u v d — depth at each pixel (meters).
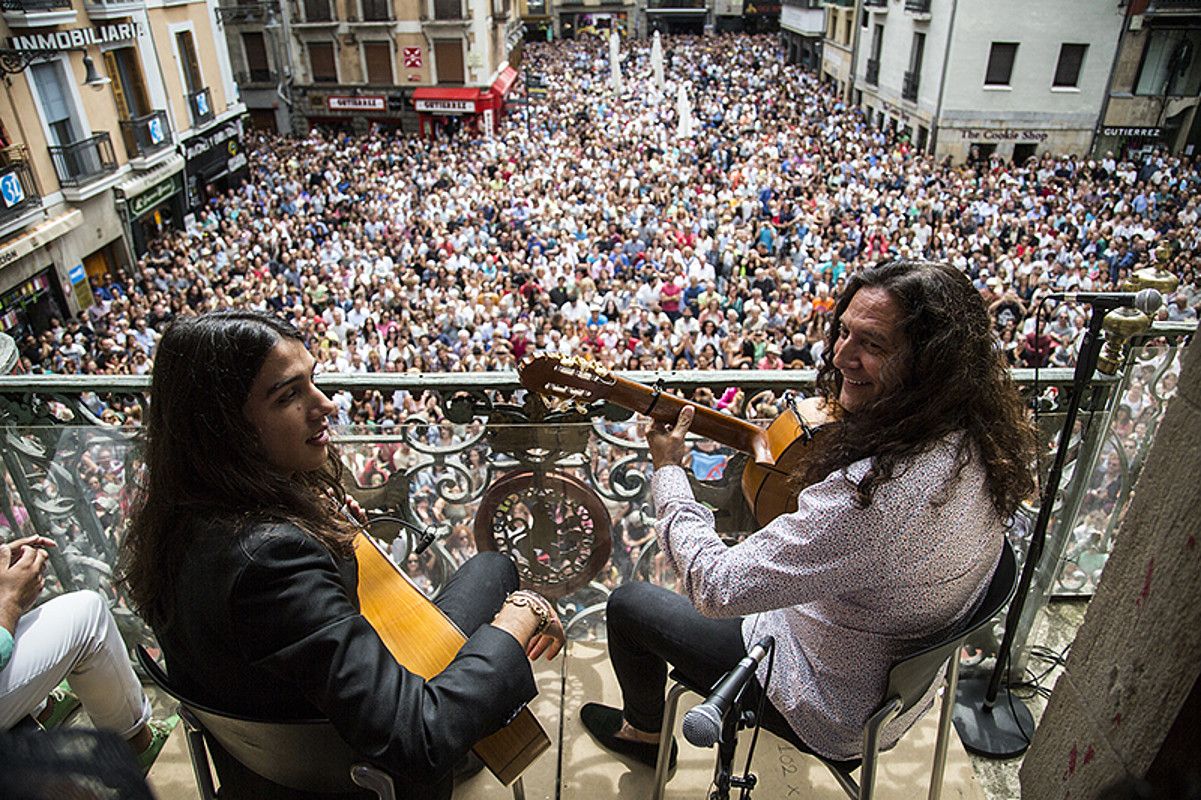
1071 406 2.26
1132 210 18.20
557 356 2.04
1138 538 1.71
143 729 2.31
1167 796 0.82
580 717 2.43
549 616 1.60
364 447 2.44
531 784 2.26
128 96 19.22
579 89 38.78
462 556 2.62
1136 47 25.66
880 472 1.43
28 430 2.47
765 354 9.85
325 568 1.35
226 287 13.70
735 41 57.66
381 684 1.29
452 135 33.19
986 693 2.59
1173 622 1.57
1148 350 2.50
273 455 1.42
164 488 1.36
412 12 31.75
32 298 15.68
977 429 1.49
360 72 33.25
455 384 2.29
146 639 2.80
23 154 15.41
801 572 1.49
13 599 1.90
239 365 1.33
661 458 1.92
